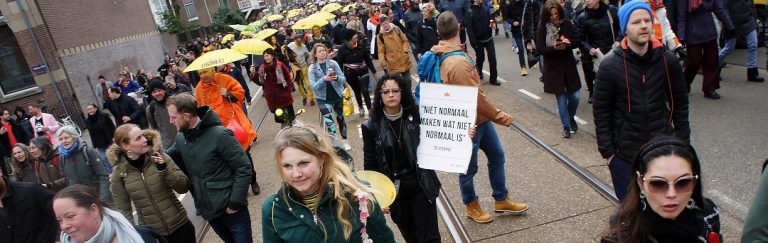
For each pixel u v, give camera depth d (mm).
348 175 2164
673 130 3115
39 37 14961
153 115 7027
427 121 3318
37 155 5750
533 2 7820
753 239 1768
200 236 5141
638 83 2984
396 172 3170
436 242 3203
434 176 3262
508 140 6023
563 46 5375
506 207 4180
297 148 1983
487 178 5074
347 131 7914
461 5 9945
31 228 3330
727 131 5125
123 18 21250
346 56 8211
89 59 17094
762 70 7078
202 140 3543
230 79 6723
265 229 2143
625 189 3217
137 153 3596
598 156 5086
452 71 3543
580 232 3773
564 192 4426
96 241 2514
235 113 6082
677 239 1693
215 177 3580
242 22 41156
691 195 1683
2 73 14984
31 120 10742
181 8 41219
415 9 10312
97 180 5668
